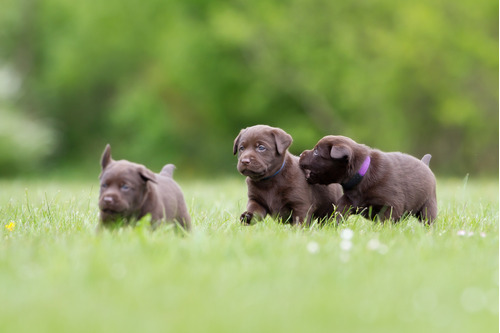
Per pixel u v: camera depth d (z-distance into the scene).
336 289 4.90
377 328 4.17
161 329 4.07
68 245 6.14
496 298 4.76
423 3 32.34
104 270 5.21
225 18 33.81
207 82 37.12
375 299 4.68
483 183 19.16
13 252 5.88
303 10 34.56
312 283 5.03
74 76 44.66
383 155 8.35
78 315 4.30
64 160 45.62
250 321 4.21
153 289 4.83
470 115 32.06
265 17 34.38
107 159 6.91
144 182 6.80
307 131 35.69
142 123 40.53
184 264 5.49
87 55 44.03
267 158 7.96
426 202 8.59
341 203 8.39
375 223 8.26
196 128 39.38
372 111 34.75
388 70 33.28
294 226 7.75
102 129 46.22
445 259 5.88
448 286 5.00
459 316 4.44
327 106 35.59
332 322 4.24
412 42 32.19
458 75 32.44
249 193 8.34
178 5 37.69
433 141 34.84
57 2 46.03
